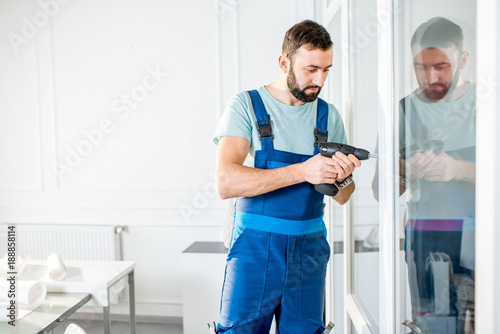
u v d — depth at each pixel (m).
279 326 1.26
